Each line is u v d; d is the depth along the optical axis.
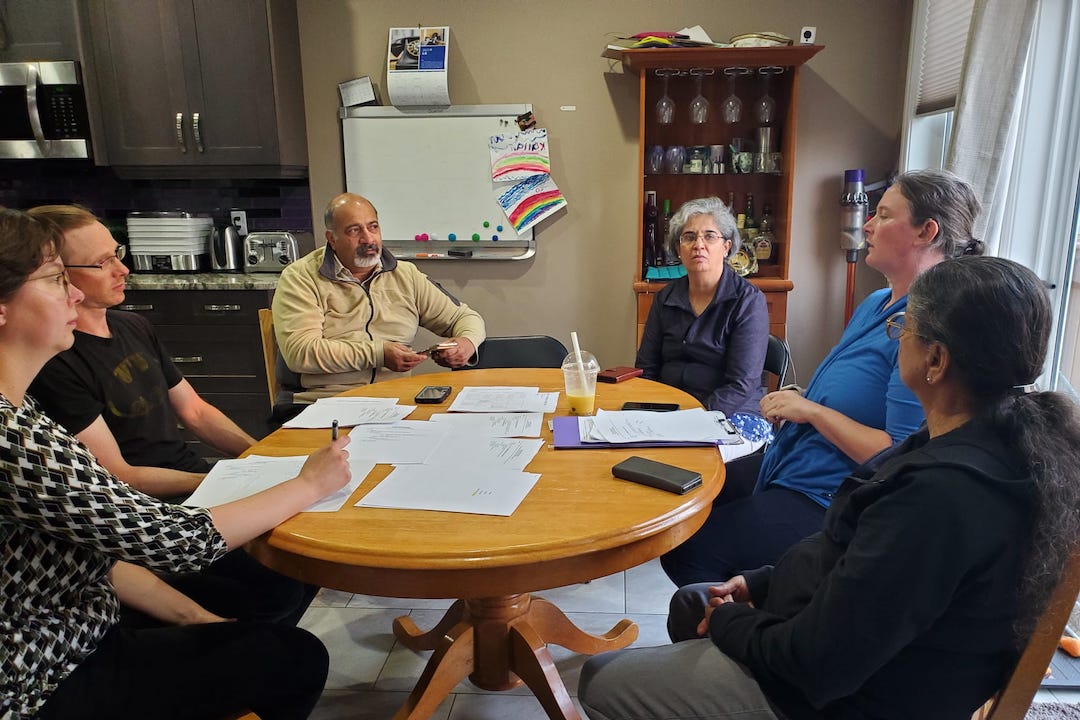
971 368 0.88
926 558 0.82
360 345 2.39
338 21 3.64
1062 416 0.86
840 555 1.01
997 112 2.30
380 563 1.07
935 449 0.90
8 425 0.97
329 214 2.45
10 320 1.05
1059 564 0.82
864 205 3.37
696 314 2.40
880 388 1.54
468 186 3.74
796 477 1.71
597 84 3.59
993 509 0.82
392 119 3.70
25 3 3.40
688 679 1.10
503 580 1.09
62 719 1.05
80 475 1.01
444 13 3.59
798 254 3.68
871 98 3.50
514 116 3.63
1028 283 0.86
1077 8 2.31
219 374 3.54
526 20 3.56
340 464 1.27
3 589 1.00
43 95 3.45
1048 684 1.74
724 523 1.66
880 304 1.65
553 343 2.70
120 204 3.94
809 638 0.92
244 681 1.18
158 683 1.13
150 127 3.54
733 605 1.14
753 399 2.31
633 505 1.22
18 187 3.94
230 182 3.87
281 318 2.46
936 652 0.90
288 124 3.57
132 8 3.42
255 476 1.36
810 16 3.45
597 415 1.71
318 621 2.14
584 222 3.74
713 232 2.29
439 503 1.23
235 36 3.41
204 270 3.76
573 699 1.75
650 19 3.51
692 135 3.59
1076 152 2.38
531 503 1.23
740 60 3.19
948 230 1.48
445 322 2.72
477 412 1.78
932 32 3.17
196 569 1.10
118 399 1.66
